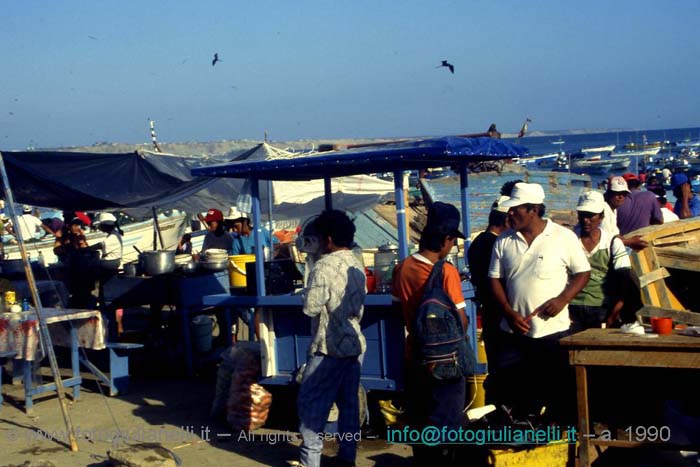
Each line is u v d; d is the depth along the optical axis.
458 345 5.18
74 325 8.61
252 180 7.05
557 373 5.51
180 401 8.34
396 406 6.49
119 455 6.03
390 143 7.03
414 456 5.51
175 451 6.59
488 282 5.70
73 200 10.84
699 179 34.78
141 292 9.93
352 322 5.67
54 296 9.85
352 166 6.77
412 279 5.40
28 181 10.11
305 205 14.92
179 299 9.55
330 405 5.69
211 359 9.81
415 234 13.23
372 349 6.57
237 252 10.79
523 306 5.50
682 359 4.66
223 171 7.00
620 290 5.89
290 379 6.91
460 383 5.27
